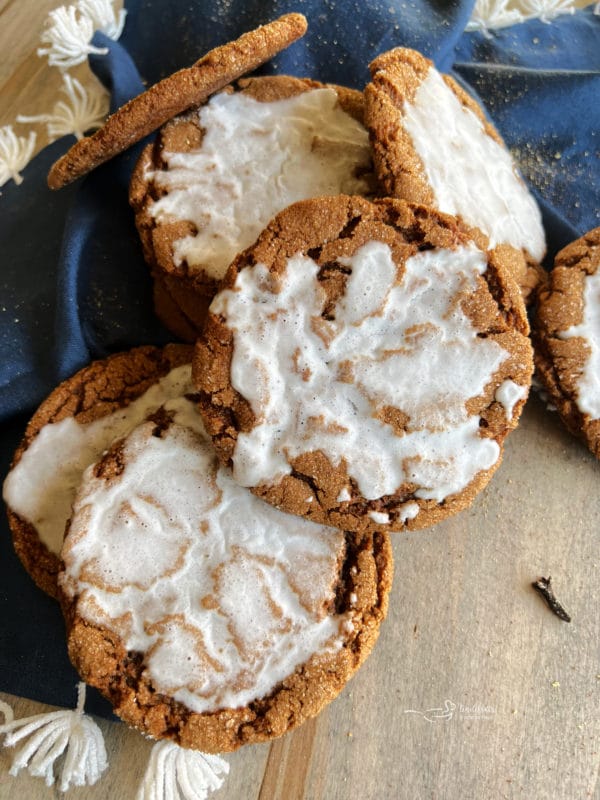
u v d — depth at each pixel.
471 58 0.26
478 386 0.18
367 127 0.19
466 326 0.18
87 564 0.18
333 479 0.18
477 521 0.22
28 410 0.21
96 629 0.17
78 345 0.21
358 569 0.18
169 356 0.21
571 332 0.21
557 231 0.23
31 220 0.23
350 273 0.18
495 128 0.25
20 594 0.20
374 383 0.18
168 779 0.19
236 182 0.20
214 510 0.18
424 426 0.18
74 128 0.24
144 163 0.20
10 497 0.20
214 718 0.17
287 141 0.20
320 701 0.18
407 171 0.19
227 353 0.18
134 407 0.20
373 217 0.18
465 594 0.22
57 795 0.19
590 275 0.21
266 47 0.19
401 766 0.20
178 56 0.24
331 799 0.20
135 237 0.23
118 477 0.18
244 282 0.18
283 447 0.18
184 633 0.17
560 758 0.21
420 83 0.21
